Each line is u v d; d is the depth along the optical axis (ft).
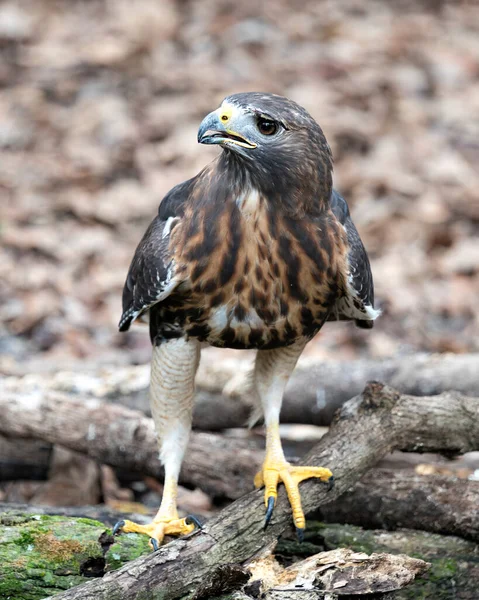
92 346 48.03
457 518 27.20
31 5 83.87
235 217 25.08
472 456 36.86
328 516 28.63
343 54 77.41
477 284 54.29
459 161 65.21
